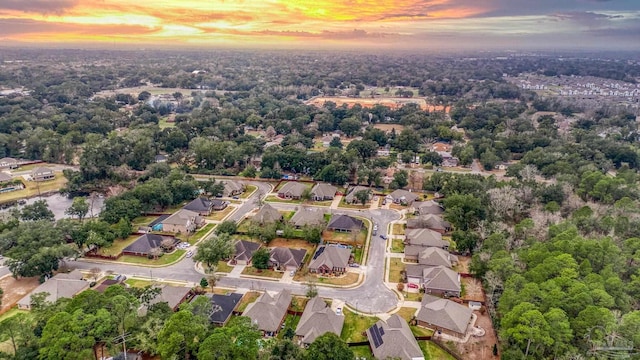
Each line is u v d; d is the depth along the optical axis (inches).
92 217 4980.3
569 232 3868.1
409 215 5369.1
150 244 4284.0
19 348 2431.1
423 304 3388.3
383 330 2977.4
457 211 4692.4
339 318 3198.8
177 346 2420.0
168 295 3388.3
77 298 2741.1
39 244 3821.4
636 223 4178.2
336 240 4648.1
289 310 3344.0
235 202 5738.2
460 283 3769.7
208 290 3639.3
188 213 4933.6
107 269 3961.6
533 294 2935.5
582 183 5561.0
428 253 4111.7
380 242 4630.9
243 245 4237.2
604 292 2876.5
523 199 5265.8
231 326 2659.9
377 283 3814.0
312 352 2440.9
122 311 2645.2
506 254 3619.6
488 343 3034.0
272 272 3966.5
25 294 3511.3
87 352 2364.7
